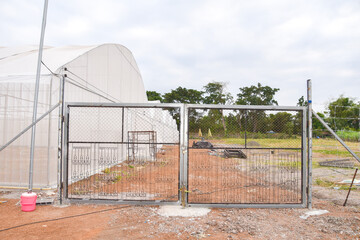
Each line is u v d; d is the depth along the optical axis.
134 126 14.14
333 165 11.55
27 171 7.19
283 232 4.19
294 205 5.44
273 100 66.44
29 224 4.44
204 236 4.00
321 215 5.02
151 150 12.91
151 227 4.36
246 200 5.99
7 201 5.85
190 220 4.71
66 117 5.60
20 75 7.47
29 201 5.09
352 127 29.75
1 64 9.20
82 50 9.96
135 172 9.72
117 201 5.52
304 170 5.49
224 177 8.60
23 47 13.41
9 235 3.98
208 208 5.38
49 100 7.23
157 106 5.48
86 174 8.69
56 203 5.64
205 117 10.51
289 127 9.88
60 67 7.80
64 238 3.90
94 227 4.33
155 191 6.77
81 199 5.58
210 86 65.56
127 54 15.34
